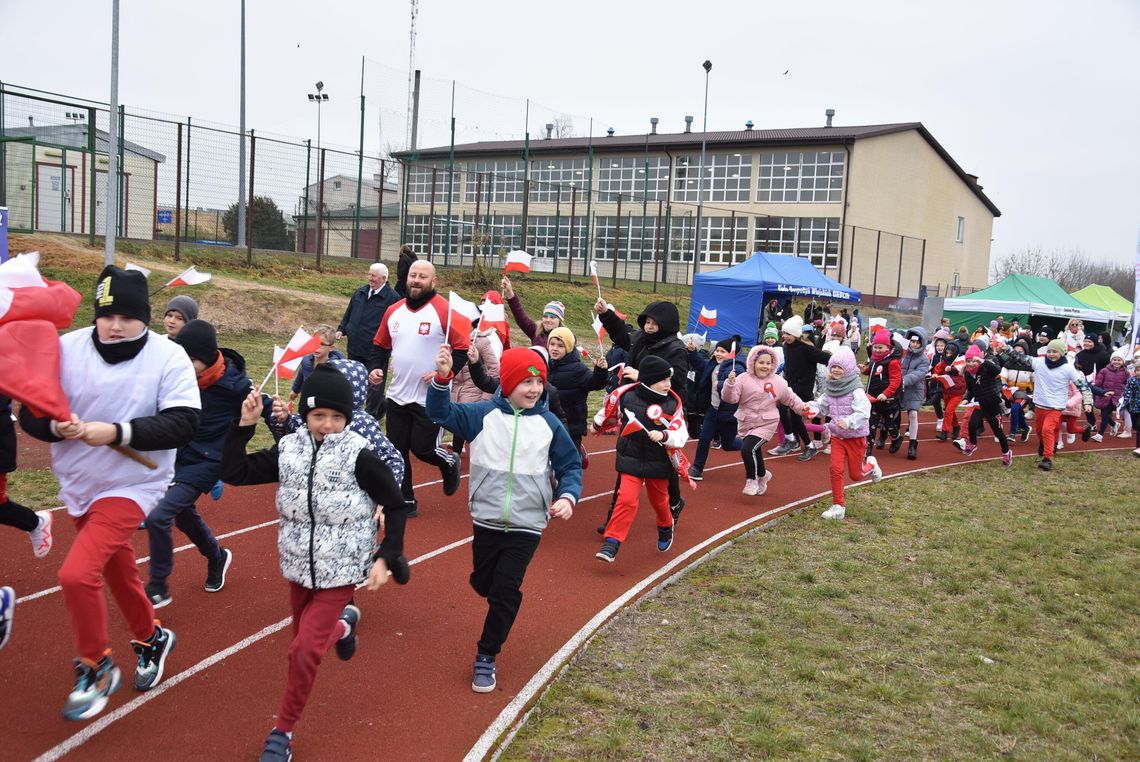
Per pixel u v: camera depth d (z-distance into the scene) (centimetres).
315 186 2805
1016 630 610
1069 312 3158
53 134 2303
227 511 787
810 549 789
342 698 461
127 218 2548
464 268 3134
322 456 397
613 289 3459
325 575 394
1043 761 429
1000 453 1426
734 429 1038
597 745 423
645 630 582
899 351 1298
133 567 429
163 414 407
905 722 465
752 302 2495
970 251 5894
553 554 740
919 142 5066
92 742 403
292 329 2038
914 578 716
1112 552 810
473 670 488
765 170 4672
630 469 696
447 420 480
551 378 896
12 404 502
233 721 430
